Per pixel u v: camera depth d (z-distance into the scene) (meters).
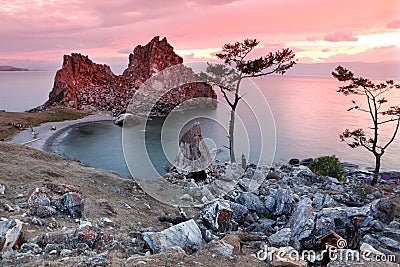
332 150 45.53
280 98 105.75
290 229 9.91
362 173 29.70
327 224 9.58
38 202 10.19
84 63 103.31
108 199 12.91
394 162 39.81
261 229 11.23
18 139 52.06
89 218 10.12
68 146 47.22
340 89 29.14
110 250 7.58
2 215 8.82
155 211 12.51
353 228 9.88
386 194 17.41
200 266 6.91
